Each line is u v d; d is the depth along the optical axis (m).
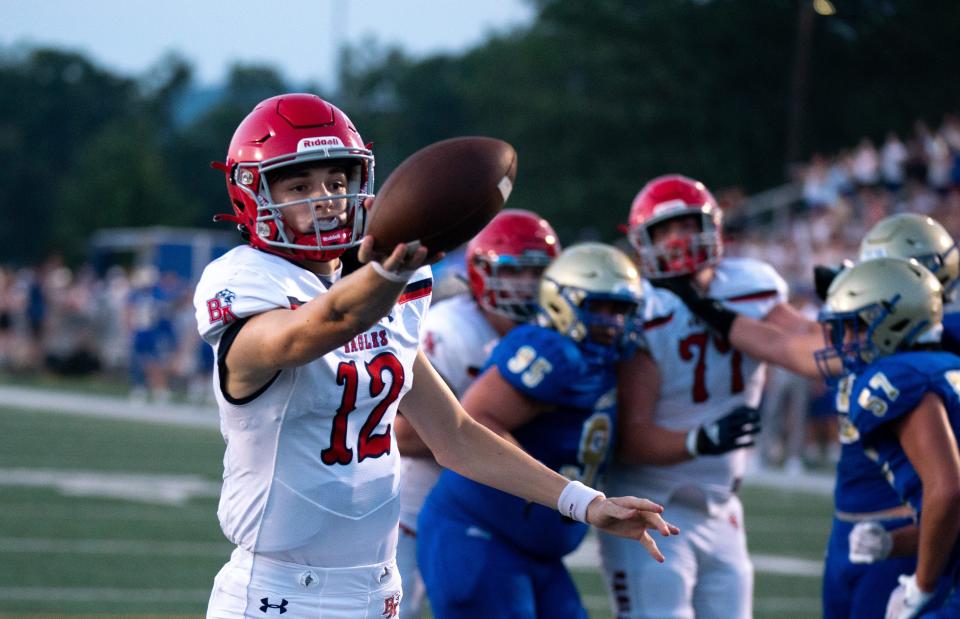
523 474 8.10
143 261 60.16
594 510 7.84
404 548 12.47
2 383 50.84
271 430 7.23
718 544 11.87
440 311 12.76
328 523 7.39
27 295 55.16
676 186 12.12
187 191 167.00
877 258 10.26
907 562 10.30
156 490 24.84
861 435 9.91
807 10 62.12
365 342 7.41
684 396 11.92
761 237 41.50
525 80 109.38
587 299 10.88
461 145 6.41
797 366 11.36
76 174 159.75
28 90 173.38
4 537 19.75
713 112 81.38
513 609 10.67
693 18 83.62
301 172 7.35
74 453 29.84
